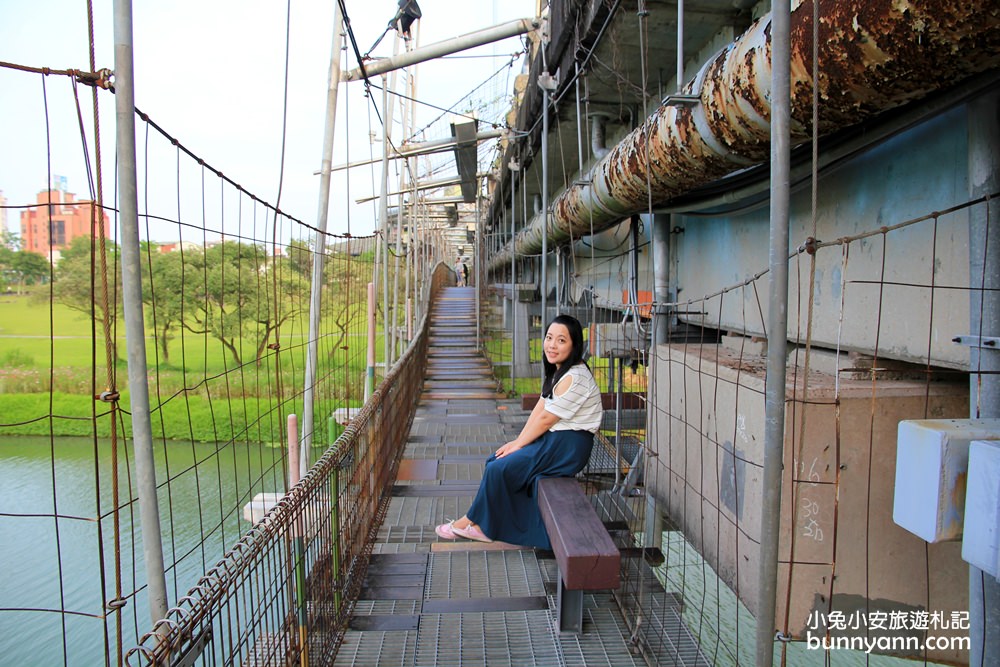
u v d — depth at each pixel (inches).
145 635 42.4
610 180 126.5
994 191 64.8
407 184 449.7
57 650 165.3
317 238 158.2
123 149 49.6
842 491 85.4
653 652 95.3
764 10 137.6
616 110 228.4
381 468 153.7
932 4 44.8
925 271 85.8
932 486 53.9
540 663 94.3
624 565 124.0
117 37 48.9
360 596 113.7
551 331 123.9
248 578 56.8
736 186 115.0
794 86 61.3
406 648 97.8
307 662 74.8
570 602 101.9
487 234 813.2
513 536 126.4
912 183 88.4
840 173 106.5
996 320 64.1
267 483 316.5
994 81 58.6
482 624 104.7
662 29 156.8
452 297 956.6
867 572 82.7
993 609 62.0
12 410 395.9
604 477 173.3
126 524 244.4
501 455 129.0
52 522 243.0
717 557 100.3
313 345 154.7
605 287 280.4
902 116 72.1
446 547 134.8
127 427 315.9
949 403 86.3
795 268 121.6
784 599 85.3
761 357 117.3
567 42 183.6
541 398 130.4
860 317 100.3
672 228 198.7
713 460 105.9
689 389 118.1
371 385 209.5
